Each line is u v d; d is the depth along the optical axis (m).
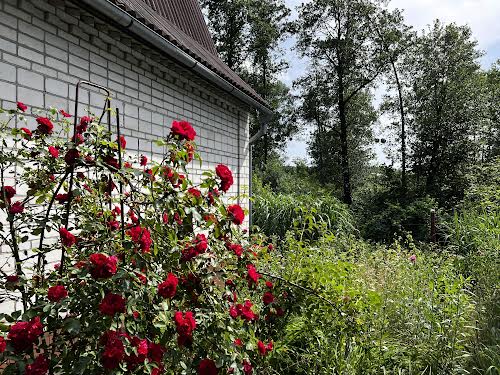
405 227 15.95
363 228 16.39
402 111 22.66
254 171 22.56
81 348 1.82
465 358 3.85
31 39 3.51
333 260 4.51
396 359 3.68
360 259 6.68
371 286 4.54
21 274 2.32
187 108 6.42
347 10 22.83
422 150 21.58
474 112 20.91
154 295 2.07
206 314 2.23
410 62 22.58
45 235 3.52
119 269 1.90
